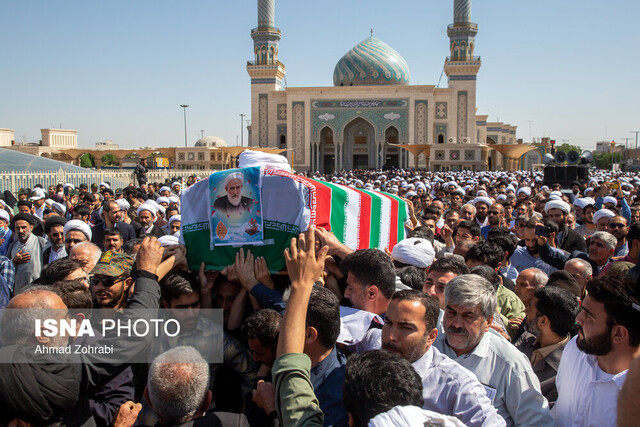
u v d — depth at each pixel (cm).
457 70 5178
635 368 180
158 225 940
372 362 222
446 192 1642
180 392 251
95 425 289
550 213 812
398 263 453
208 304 369
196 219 387
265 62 5462
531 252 665
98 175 2569
